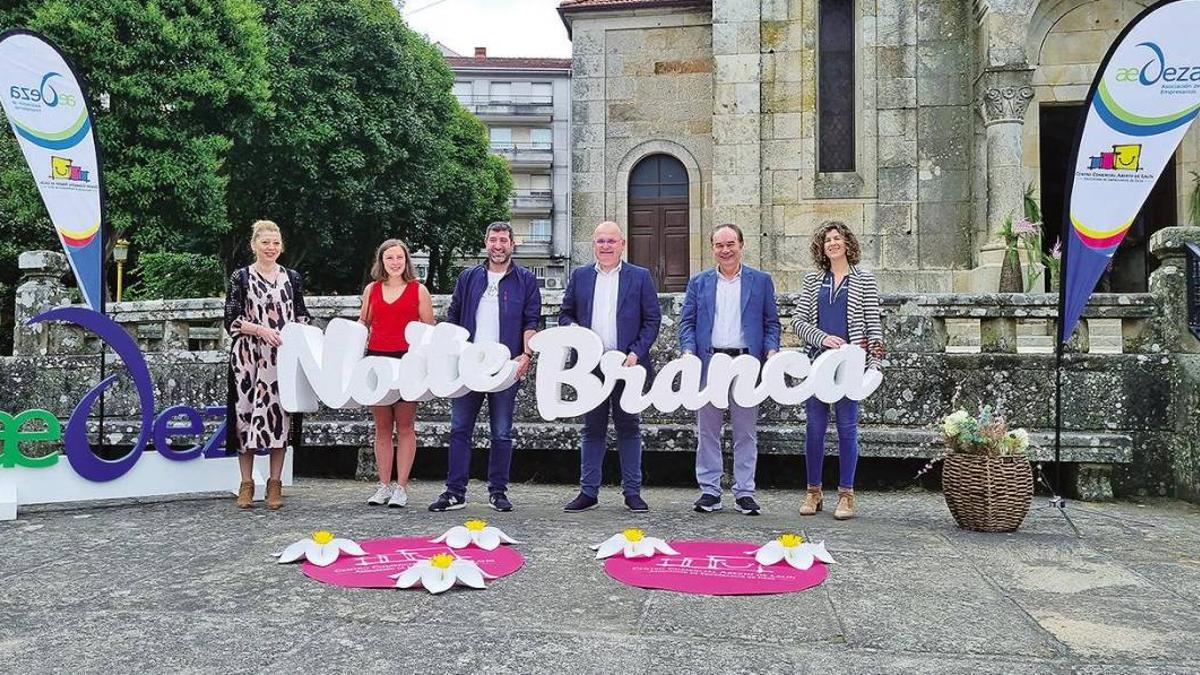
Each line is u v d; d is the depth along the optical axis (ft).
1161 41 21.45
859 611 13.19
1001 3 43.83
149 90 54.54
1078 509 22.82
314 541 15.98
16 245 66.18
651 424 26.55
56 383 29.81
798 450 24.73
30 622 12.55
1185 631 12.44
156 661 10.98
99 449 28.30
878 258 47.65
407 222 84.99
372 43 75.82
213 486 23.11
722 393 19.76
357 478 27.45
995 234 43.52
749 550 16.89
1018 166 43.52
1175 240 24.99
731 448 25.27
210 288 88.53
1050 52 47.47
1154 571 15.97
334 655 11.19
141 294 93.30
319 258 87.15
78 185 23.66
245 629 12.19
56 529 18.85
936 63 47.55
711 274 21.48
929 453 24.64
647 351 21.27
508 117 192.65
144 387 22.07
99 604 13.39
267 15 73.36
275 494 21.36
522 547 17.11
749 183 48.57
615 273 21.42
